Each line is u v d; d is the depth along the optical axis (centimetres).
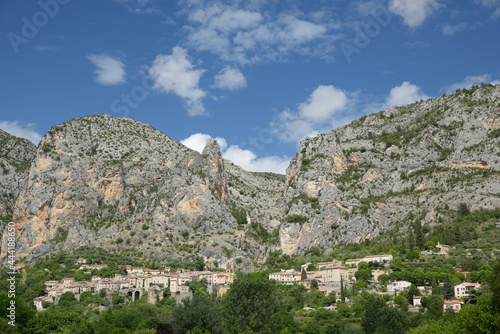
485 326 12875
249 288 17738
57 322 18888
